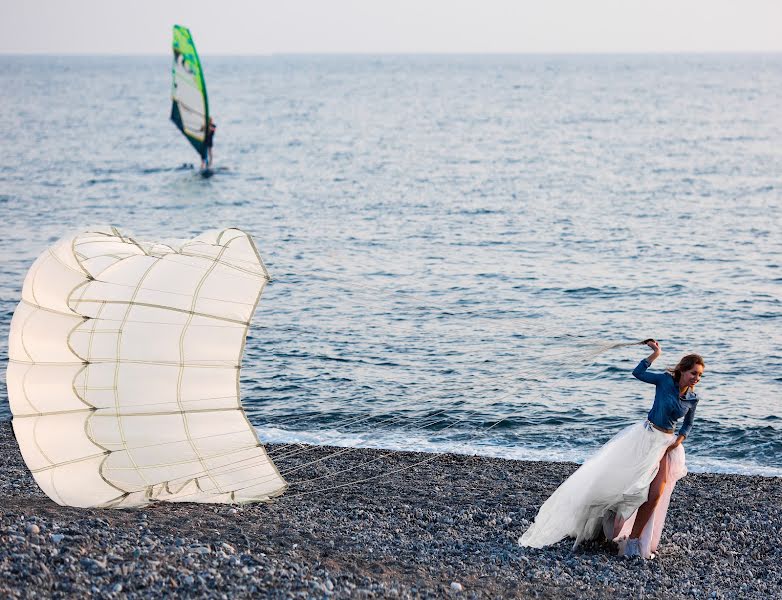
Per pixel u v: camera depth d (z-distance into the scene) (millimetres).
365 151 77562
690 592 9750
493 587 9398
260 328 25938
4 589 7535
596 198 52344
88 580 7906
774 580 10328
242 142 84875
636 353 23891
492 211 47875
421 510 12539
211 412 12070
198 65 62781
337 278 32781
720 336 25797
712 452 17531
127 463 11164
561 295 30578
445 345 24609
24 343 10516
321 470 14969
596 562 10398
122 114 117750
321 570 9008
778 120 106562
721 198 52281
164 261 11859
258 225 44656
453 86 196375
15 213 47562
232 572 8477
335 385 21375
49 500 10930
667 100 144500
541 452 17312
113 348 11383
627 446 10391
